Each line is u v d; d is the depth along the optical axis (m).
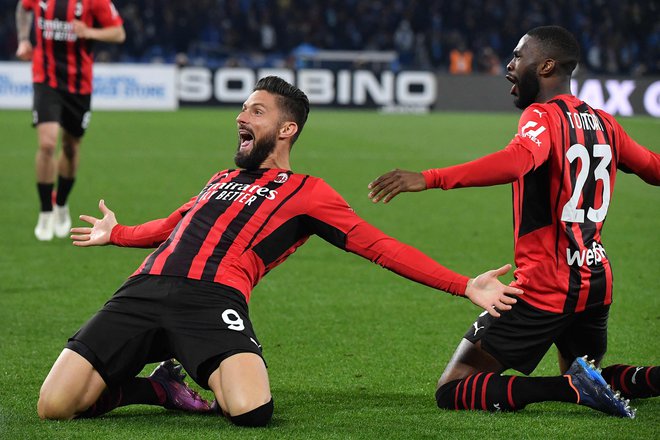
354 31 85.62
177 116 63.31
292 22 85.12
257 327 17.53
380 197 11.49
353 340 16.66
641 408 12.59
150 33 80.94
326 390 13.65
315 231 12.48
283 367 14.94
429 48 84.94
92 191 34.12
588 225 12.45
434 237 27.08
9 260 23.22
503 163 11.63
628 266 23.31
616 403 11.88
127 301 11.96
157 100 68.62
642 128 57.75
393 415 12.25
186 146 48.16
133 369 11.84
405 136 54.25
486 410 12.31
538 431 11.52
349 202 32.88
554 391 11.99
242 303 12.02
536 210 12.34
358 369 14.84
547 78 12.79
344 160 43.97
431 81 71.56
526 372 12.60
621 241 26.67
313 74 70.69
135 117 62.09
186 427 11.60
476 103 72.00
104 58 71.44
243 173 12.91
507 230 28.34
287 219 12.35
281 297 19.94
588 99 69.44
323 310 18.86
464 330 17.42
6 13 76.94
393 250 11.90
